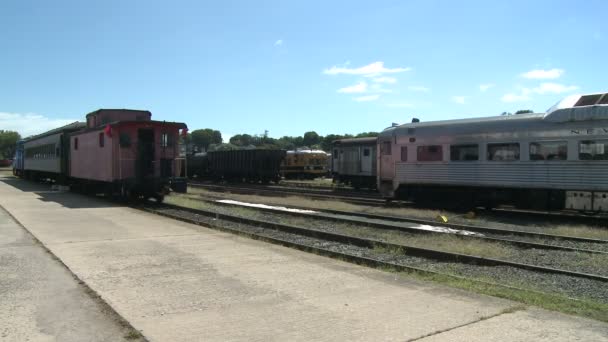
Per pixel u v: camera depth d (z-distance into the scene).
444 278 7.99
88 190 25.95
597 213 15.83
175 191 21.80
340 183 39.00
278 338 4.95
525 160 17.45
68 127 29.81
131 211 16.98
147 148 21.94
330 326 5.32
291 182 46.12
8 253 9.22
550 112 16.94
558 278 8.70
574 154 16.19
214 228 13.69
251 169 44.38
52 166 31.95
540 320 5.53
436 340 4.90
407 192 21.58
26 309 5.86
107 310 5.84
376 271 8.04
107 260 8.66
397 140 21.70
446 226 15.17
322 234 13.04
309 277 7.55
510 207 21.33
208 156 52.06
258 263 8.53
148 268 8.06
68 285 6.96
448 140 19.83
